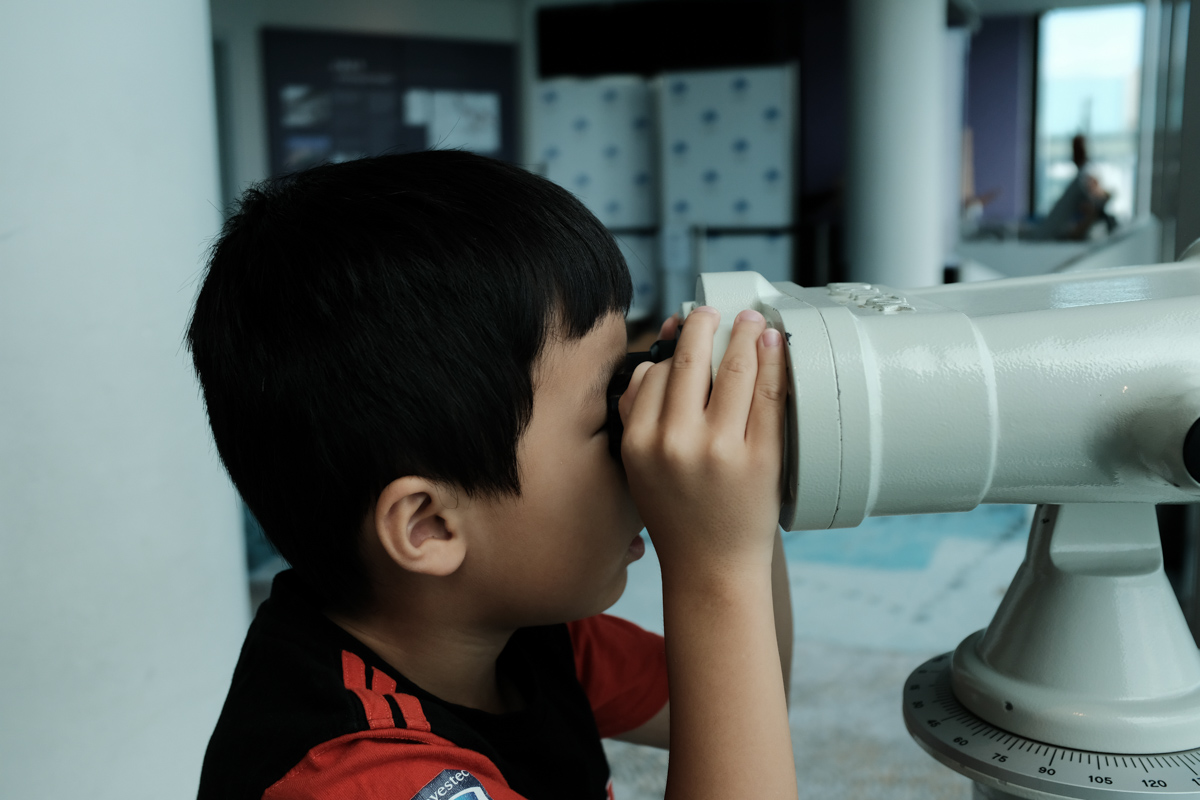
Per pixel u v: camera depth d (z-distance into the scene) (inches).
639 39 212.1
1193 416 14.3
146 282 38.0
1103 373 15.2
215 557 42.4
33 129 34.5
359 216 17.5
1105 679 17.0
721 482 16.0
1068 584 17.7
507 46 219.1
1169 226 49.2
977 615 82.0
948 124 269.1
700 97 209.9
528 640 24.6
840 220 243.6
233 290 18.0
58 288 35.5
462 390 16.7
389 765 16.8
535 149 223.8
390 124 212.8
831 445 15.1
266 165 207.8
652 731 27.7
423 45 212.4
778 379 15.8
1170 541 71.9
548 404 17.7
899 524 108.2
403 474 17.1
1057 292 19.5
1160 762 16.3
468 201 17.6
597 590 19.4
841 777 57.0
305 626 20.0
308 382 16.9
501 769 19.9
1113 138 314.3
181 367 39.9
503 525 18.1
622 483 18.9
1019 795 16.8
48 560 36.0
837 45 262.2
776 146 208.1
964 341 15.4
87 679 37.2
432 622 19.9
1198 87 29.5
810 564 96.3
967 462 15.4
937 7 166.4
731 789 16.1
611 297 18.8
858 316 16.2
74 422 36.2
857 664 72.7
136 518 38.2
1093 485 16.0
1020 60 316.8
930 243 173.5
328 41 206.2
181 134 39.8
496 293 16.8
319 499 17.8
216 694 42.6
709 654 16.5
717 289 18.8
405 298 16.6
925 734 18.5
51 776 36.8
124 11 36.6
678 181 214.5
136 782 39.0
